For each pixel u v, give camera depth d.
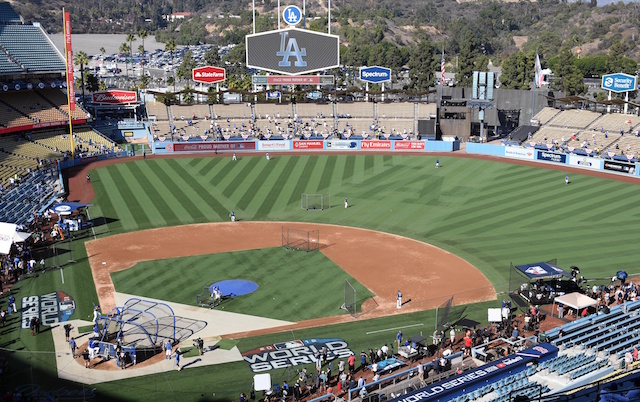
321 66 128.50
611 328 47.91
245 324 51.09
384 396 40.06
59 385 41.84
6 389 41.16
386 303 55.22
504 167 105.81
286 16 125.69
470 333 47.97
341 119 132.12
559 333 47.12
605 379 33.34
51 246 69.50
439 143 119.56
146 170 105.06
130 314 52.09
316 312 53.34
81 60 164.25
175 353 46.19
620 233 72.00
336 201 88.12
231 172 104.00
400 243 71.06
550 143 116.00
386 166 107.56
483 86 126.94
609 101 114.12
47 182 93.19
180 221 79.38
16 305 54.25
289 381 42.59
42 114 115.81
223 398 40.50
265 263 64.81
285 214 82.56
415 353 45.31
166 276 61.03
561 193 89.56
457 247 69.25
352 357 43.22
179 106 133.25
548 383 40.47
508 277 60.34
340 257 66.62
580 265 62.41
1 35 118.88
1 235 61.19
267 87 137.88
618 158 102.44
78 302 54.91
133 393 41.00
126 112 150.50
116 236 73.50
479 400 38.62
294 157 114.94
